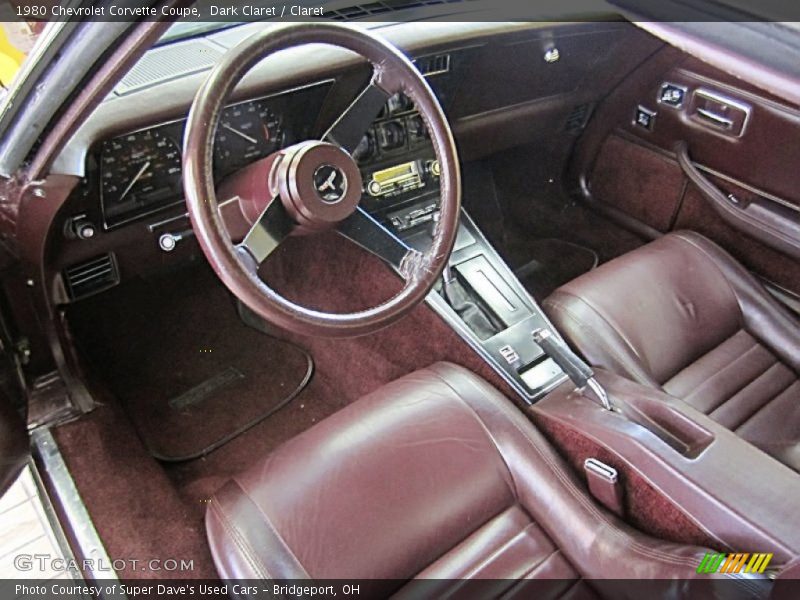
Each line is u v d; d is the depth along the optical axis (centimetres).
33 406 156
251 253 104
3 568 156
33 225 133
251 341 202
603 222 236
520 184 245
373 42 109
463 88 180
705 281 171
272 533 113
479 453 127
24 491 173
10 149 118
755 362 166
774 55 46
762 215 187
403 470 123
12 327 152
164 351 197
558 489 122
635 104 210
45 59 98
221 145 144
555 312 159
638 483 117
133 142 133
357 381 190
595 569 115
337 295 192
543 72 192
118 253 154
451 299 160
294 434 179
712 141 194
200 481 166
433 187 172
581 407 133
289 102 146
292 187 101
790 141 175
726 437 117
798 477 109
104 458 147
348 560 112
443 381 141
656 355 158
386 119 161
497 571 116
